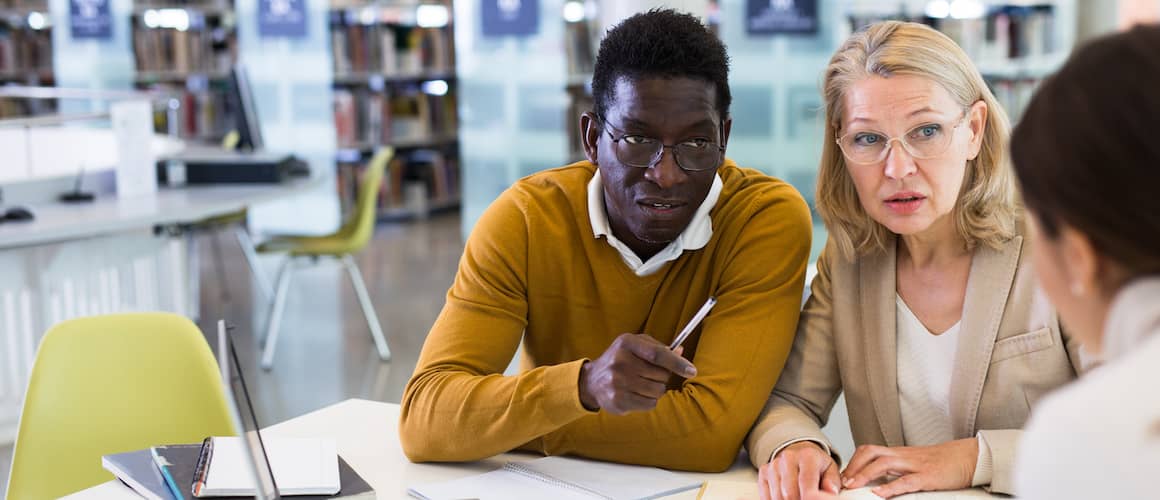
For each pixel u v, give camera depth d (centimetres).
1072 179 71
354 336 541
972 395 167
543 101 673
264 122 809
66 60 905
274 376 475
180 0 873
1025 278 163
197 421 208
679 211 164
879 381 174
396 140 846
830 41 508
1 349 390
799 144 518
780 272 176
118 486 162
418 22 874
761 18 517
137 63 885
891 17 535
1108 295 75
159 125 859
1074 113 71
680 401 167
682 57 158
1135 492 68
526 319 184
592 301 180
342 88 859
